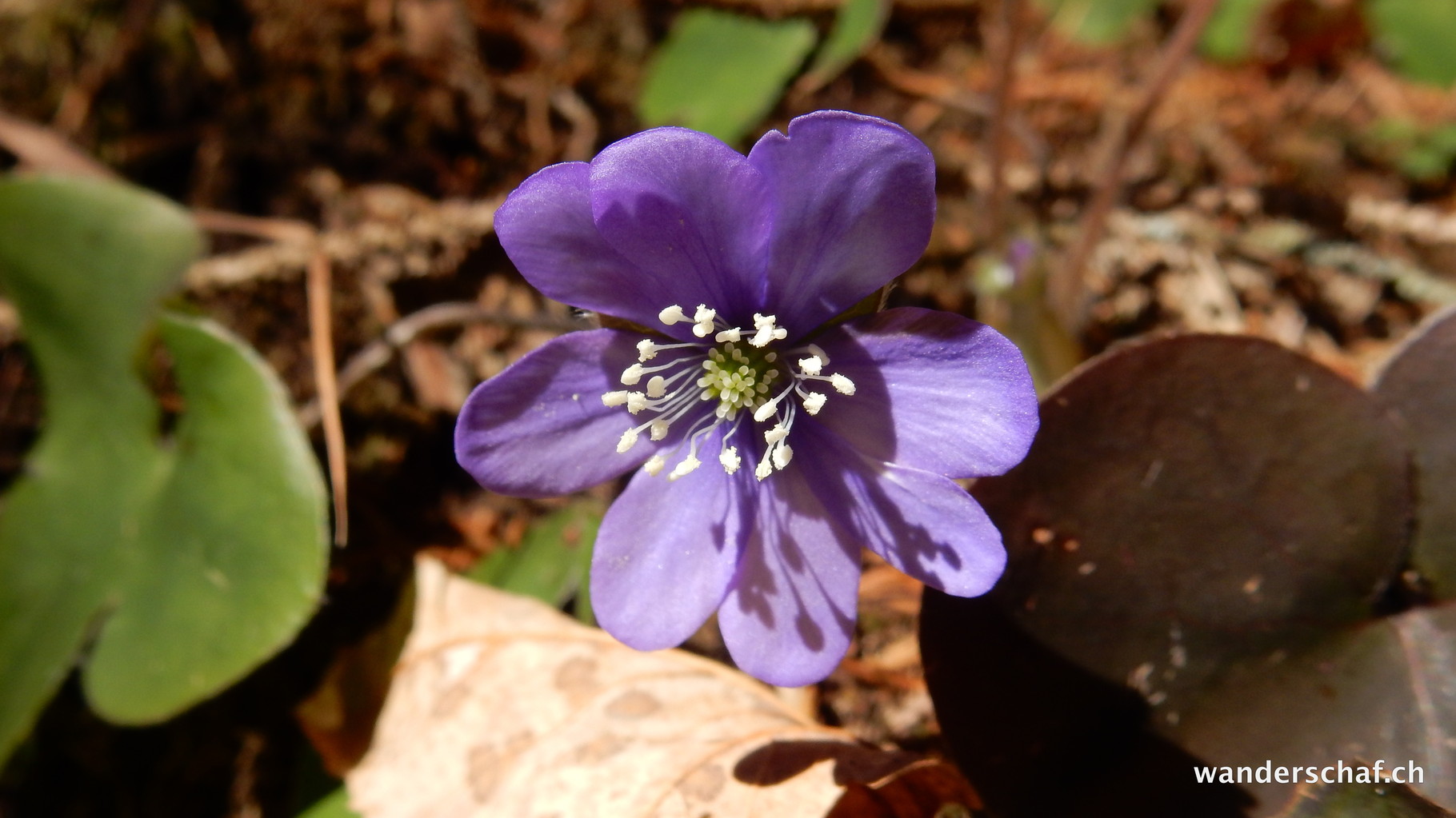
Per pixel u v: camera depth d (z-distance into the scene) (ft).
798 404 0.25
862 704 0.31
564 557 0.32
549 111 0.40
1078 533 0.26
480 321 0.36
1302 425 0.26
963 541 0.24
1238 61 0.44
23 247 0.33
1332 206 0.40
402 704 0.30
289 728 0.33
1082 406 0.26
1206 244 0.39
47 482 0.33
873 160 0.23
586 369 0.25
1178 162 0.41
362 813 0.29
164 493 0.31
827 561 0.25
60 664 0.31
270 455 0.30
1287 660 0.26
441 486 0.36
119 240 0.32
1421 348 0.27
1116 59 0.44
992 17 0.44
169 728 0.34
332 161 0.39
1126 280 0.39
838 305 0.24
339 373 0.37
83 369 0.33
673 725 0.28
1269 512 0.26
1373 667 0.26
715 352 0.25
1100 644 0.26
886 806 0.26
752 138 0.41
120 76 0.39
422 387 0.37
